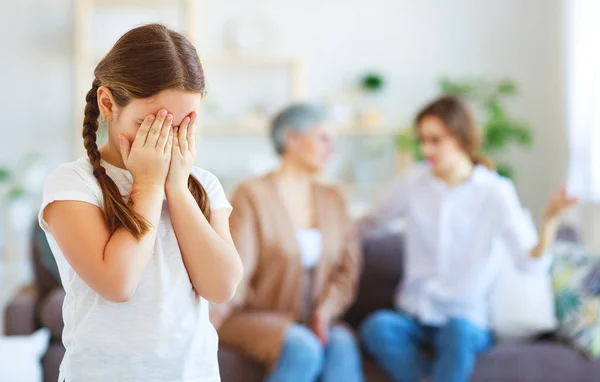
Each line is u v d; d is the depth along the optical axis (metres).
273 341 2.81
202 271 1.40
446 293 3.10
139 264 1.32
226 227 1.52
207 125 5.98
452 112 3.12
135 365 1.36
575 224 5.31
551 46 5.98
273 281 3.06
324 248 3.11
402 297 3.23
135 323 1.36
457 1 6.12
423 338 3.08
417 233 3.21
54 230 1.36
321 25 6.17
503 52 6.11
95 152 1.44
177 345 1.38
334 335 2.96
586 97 5.33
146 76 1.34
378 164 6.21
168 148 1.38
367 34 6.17
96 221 1.35
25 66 6.07
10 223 5.76
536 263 2.95
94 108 1.47
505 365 2.94
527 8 6.07
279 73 6.21
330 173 6.22
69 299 1.40
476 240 3.10
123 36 1.40
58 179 1.39
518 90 6.09
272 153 6.20
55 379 2.91
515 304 3.11
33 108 6.08
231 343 2.91
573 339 3.04
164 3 6.00
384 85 6.17
